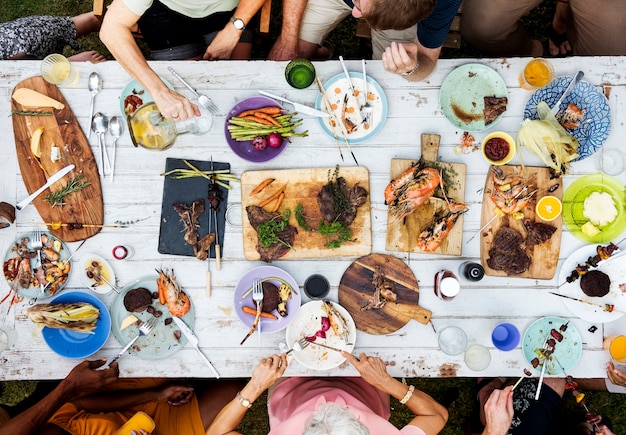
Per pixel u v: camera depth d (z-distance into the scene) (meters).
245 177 2.34
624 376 2.29
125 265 2.38
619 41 2.67
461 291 2.36
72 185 2.34
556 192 2.34
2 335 2.32
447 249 2.33
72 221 2.37
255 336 2.35
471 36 2.97
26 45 2.70
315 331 2.34
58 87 2.38
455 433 3.35
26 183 2.36
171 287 2.28
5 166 2.38
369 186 2.36
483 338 2.36
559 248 2.34
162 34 2.73
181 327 2.34
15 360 2.35
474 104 2.36
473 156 2.36
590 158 2.35
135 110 2.32
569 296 2.35
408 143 2.37
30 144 2.36
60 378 2.37
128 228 2.37
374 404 2.54
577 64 2.35
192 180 2.38
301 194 2.35
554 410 2.77
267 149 2.35
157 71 2.37
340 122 2.35
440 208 2.33
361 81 2.36
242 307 2.32
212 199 2.31
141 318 2.36
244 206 2.35
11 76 2.38
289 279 2.32
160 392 2.76
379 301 2.33
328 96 2.36
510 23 2.81
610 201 2.34
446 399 3.35
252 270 2.32
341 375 2.36
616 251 2.35
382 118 2.35
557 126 2.26
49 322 2.23
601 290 2.28
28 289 2.35
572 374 2.36
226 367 2.36
